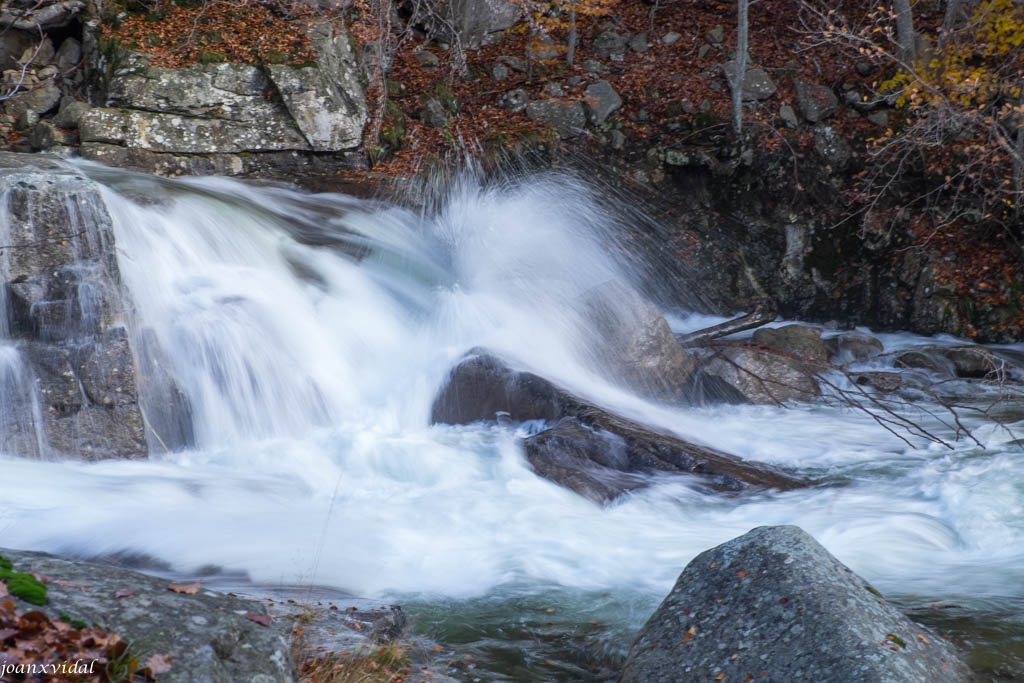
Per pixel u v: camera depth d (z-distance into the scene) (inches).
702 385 441.7
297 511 285.1
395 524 276.7
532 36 681.0
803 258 628.7
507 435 368.2
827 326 613.3
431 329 457.7
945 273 588.1
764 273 627.8
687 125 657.6
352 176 595.5
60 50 591.5
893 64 655.1
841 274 620.4
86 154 534.0
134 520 261.1
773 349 467.8
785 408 445.1
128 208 424.8
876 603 173.8
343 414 398.3
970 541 268.2
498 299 472.1
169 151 555.2
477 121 657.0
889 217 624.1
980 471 330.0
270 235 478.9
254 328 397.4
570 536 269.1
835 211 635.5
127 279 387.5
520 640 205.5
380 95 625.9
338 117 593.0
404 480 327.6
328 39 608.4
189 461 340.2
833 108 657.0
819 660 159.6
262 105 579.8
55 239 339.6
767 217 639.1
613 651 200.2
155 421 349.1
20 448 313.1
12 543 237.8
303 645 180.4
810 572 174.9
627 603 224.8
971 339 570.3
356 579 234.5
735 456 352.8
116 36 574.6
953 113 545.0
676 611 178.9
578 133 657.6
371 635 193.0
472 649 200.4
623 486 307.0
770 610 170.6
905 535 269.1
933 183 625.0
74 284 332.2
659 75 686.5
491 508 291.6
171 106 559.8
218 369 377.1
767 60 692.1
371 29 640.4
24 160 462.9
